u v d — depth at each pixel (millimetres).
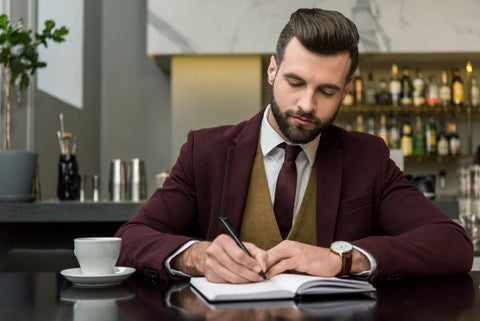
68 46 3752
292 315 732
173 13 3852
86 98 4062
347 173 1344
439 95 4273
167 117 4418
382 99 4191
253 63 3973
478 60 4070
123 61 4449
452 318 719
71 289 929
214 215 1322
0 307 796
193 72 3994
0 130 2775
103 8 4461
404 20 3799
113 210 2145
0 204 2111
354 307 784
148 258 1049
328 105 1148
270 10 3822
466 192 3143
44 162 3256
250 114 3967
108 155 4422
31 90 3051
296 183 1316
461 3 3785
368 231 1340
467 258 1129
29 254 1571
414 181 2787
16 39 2270
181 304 804
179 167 1380
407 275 1043
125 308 781
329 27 1105
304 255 981
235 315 732
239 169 1328
